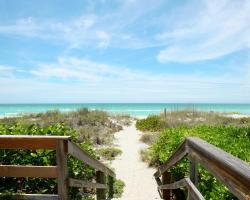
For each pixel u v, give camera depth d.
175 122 23.23
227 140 6.99
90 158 4.85
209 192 4.25
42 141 3.65
